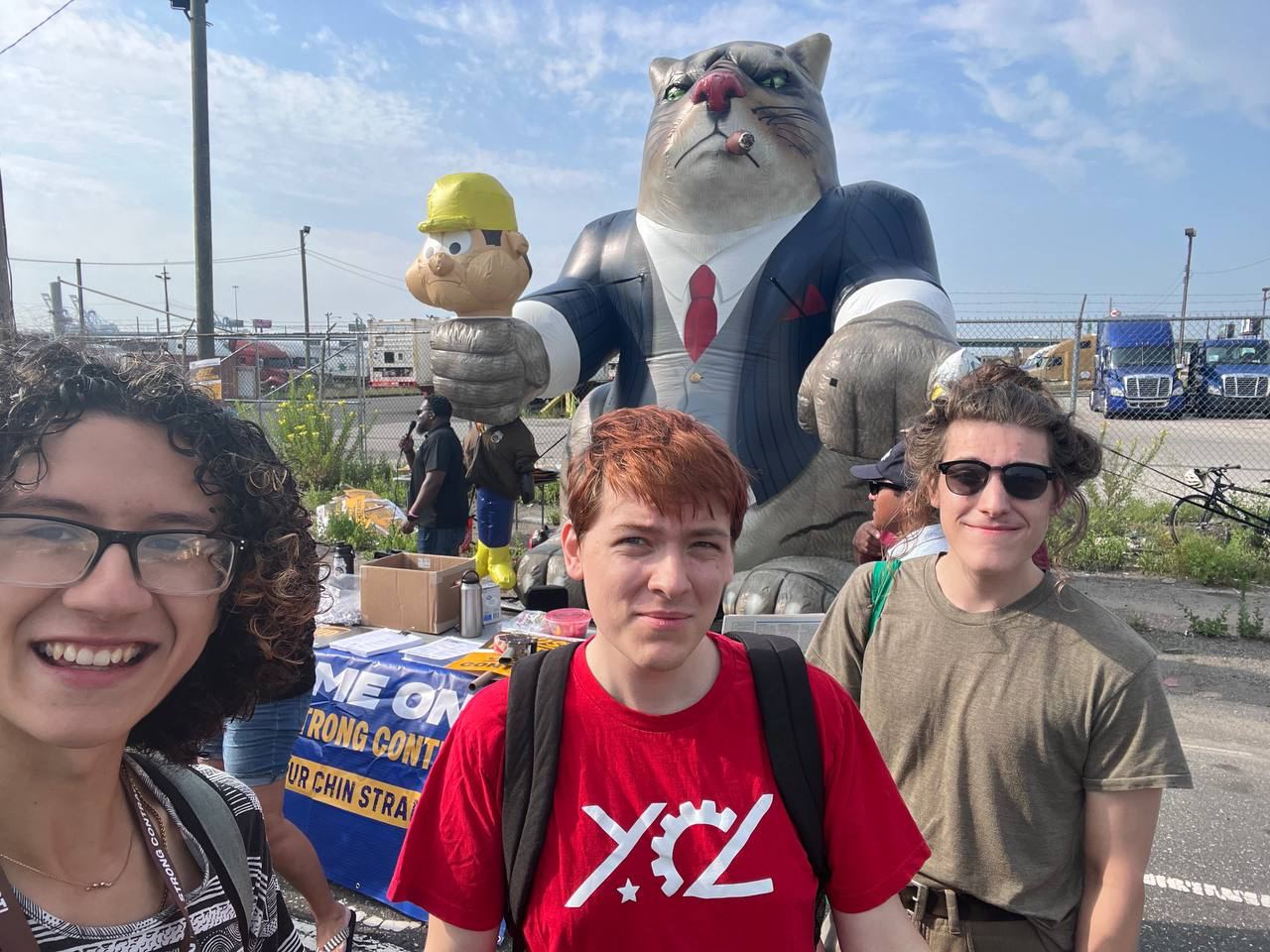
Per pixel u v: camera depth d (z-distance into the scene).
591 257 5.49
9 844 1.00
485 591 3.66
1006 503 1.58
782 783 1.24
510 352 4.84
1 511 0.96
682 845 1.20
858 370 4.02
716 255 4.96
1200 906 3.04
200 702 1.24
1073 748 1.56
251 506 1.12
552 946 1.22
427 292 4.98
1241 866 3.30
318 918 2.67
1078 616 1.61
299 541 1.20
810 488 4.87
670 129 5.09
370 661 3.19
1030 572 1.68
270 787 2.50
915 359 3.94
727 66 4.95
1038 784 1.58
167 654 1.05
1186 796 3.85
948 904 1.63
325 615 3.71
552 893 1.22
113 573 0.96
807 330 4.90
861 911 1.31
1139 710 1.51
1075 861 1.61
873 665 1.78
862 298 4.44
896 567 1.86
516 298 5.01
